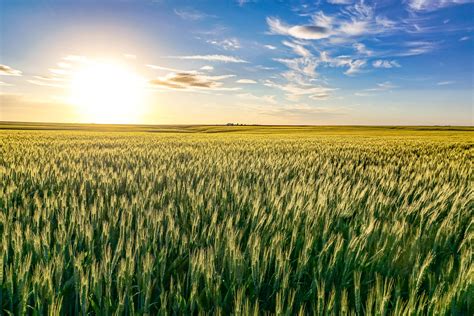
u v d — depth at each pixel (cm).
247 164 959
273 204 430
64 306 235
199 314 208
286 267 262
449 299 223
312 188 536
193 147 1847
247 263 271
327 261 300
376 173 788
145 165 932
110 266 245
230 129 9038
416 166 1048
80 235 316
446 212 486
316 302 245
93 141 2352
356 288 225
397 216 438
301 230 352
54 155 1188
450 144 2345
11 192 510
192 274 244
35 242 285
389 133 6550
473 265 248
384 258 300
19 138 2655
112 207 428
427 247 331
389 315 228
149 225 339
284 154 1469
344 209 430
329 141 2827
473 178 777
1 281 230
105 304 215
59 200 462
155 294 253
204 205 466
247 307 196
